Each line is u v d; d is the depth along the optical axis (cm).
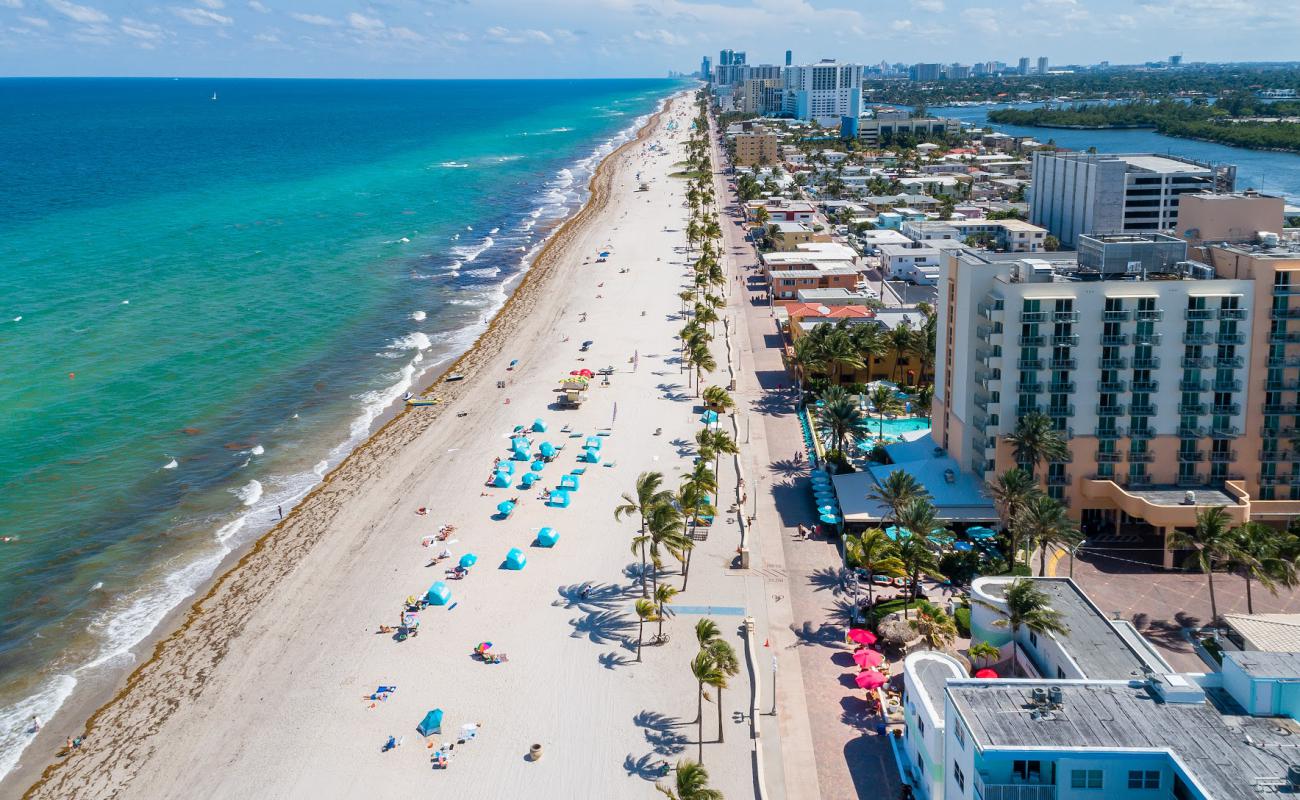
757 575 9794
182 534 11250
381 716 7856
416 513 11494
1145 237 10631
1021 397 10081
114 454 13325
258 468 13012
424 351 17938
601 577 9906
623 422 14238
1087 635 7025
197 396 15500
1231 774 5088
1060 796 5378
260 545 10944
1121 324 9800
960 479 10662
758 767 7000
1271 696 5544
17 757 7700
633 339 18400
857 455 12256
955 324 10800
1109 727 5528
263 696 8200
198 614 9588
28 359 16925
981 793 5397
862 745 7262
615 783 6994
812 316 16650
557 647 8700
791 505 11356
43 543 11019
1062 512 8788
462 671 8400
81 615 9669
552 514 11344
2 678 8712
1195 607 8806
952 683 6006
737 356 17275
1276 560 8156
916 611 8594
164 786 7206
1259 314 9656
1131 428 10038
